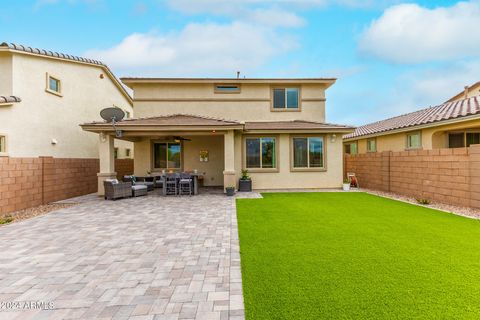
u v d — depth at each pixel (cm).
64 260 496
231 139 1302
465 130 1291
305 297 355
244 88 1678
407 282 393
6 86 1112
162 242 593
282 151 1506
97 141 1700
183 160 1697
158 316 323
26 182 979
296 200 1122
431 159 1058
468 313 318
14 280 419
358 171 1670
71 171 1255
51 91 1302
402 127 1428
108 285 400
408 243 566
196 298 361
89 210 945
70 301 359
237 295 368
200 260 490
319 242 577
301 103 1681
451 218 781
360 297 354
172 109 1667
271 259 485
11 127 1098
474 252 511
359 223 734
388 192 1352
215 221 774
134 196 1252
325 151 1507
